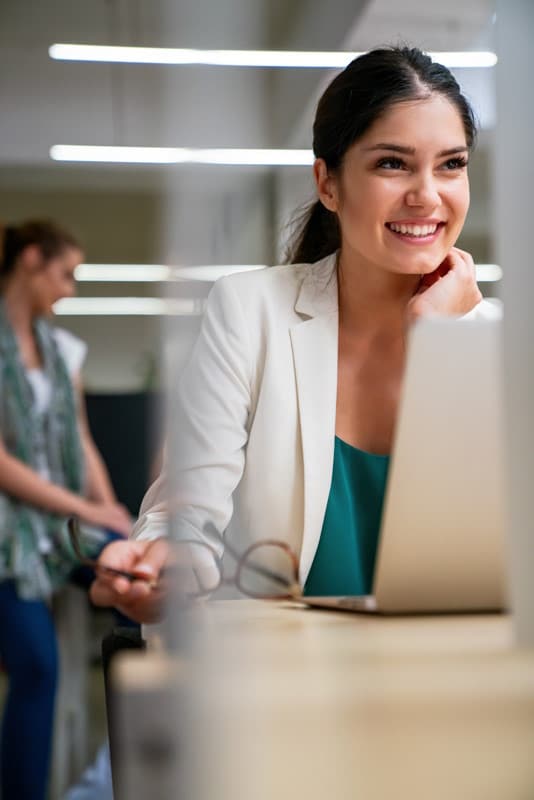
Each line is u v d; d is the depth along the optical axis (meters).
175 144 7.99
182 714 0.65
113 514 3.25
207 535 1.61
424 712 0.62
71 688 3.34
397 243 1.73
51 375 3.28
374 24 5.54
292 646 0.93
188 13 7.27
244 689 0.64
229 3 7.07
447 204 1.74
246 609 1.41
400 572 1.21
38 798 2.95
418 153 1.71
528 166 0.86
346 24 5.64
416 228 1.73
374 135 1.72
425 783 0.62
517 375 0.87
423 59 1.73
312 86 6.33
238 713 0.62
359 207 1.75
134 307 11.16
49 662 2.98
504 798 0.62
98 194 9.70
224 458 1.72
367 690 0.62
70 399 3.31
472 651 0.83
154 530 1.53
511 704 0.63
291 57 6.90
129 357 11.21
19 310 3.26
